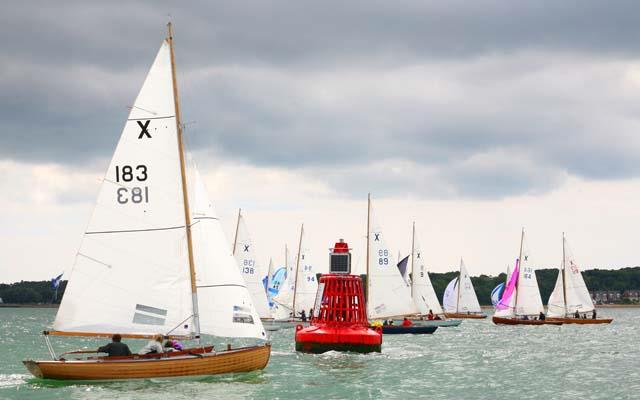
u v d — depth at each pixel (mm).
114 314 36125
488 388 37688
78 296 35969
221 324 38969
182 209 36625
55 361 34156
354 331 55438
